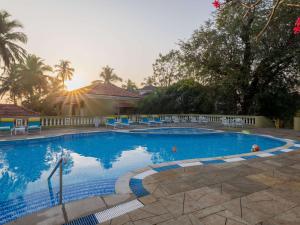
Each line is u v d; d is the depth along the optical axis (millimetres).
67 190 5316
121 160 8883
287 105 20031
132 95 28406
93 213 3191
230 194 3875
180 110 25062
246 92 20344
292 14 14719
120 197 3785
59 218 3053
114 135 14797
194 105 24141
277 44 17016
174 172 5324
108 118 17453
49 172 7172
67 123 16250
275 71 19469
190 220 2947
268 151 7992
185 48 21406
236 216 3059
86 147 11508
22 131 13047
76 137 13312
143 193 3979
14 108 16516
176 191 4043
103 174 6859
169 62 36531
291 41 16719
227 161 6473
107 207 3387
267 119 18281
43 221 2973
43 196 4977
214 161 6488
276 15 14078
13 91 35125
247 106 21234
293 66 18297
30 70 36375
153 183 4512
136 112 27844
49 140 11766
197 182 4555
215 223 2865
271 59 17625
